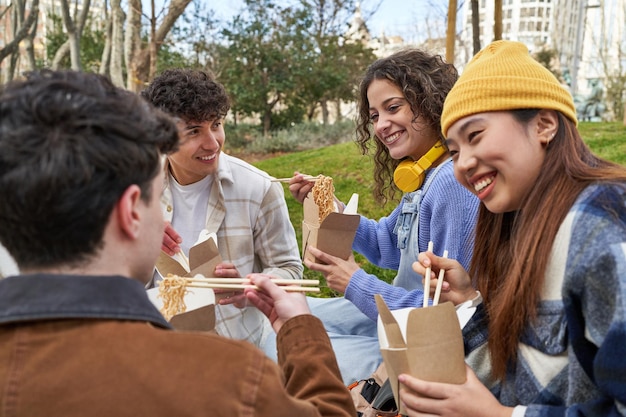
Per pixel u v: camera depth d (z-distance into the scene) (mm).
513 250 1208
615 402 990
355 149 7180
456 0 4395
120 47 7348
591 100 11016
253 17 9891
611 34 10164
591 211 1025
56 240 776
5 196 745
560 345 1100
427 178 1965
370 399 1807
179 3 6895
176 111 1793
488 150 1134
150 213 867
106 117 776
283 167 6840
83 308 772
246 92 9789
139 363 767
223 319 2049
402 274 2059
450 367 1193
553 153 1133
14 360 760
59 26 12992
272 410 794
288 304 1165
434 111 1928
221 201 2023
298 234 4613
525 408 1120
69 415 741
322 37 10484
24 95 766
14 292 773
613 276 957
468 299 1432
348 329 2312
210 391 772
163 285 1438
